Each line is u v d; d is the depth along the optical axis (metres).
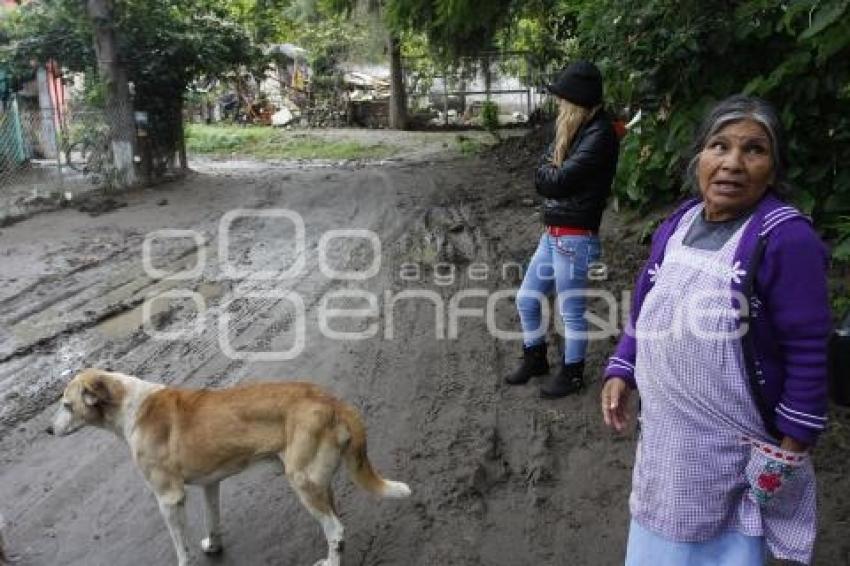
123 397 3.62
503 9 15.96
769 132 2.23
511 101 27.97
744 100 2.29
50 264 8.98
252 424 3.49
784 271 2.13
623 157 9.28
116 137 13.90
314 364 5.98
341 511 4.09
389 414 5.14
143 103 14.67
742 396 2.23
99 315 7.19
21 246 9.85
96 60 14.32
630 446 4.58
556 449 4.61
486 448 4.61
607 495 4.12
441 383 5.57
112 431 3.72
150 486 3.60
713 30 6.71
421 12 16.16
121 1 13.74
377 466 4.49
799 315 2.12
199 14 15.50
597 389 5.32
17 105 14.16
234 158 20.94
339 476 4.41
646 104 7.66
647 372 2.40
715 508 2.32
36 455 4.79
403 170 15.70
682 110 7.25
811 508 2.32
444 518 3.99
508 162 15.59
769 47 6.62
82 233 10.52
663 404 2.35
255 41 20.80
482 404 5.21
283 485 4.35
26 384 5.80
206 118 29.03
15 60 14.01
